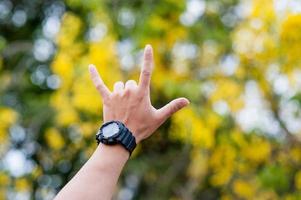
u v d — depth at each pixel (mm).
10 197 4344
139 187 5355
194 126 3225
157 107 3514
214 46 3592
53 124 4527
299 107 3627
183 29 3363
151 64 1115
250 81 3557
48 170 4902
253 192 3766
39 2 5590
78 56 3258
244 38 3430
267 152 3648
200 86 3330
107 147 1106
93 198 1072
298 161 3697
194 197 4750
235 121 3488
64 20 3303
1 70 4934
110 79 3146
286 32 3205
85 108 3232
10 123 4035
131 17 3367
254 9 3281
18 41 5641
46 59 5125
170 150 4465
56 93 3457
